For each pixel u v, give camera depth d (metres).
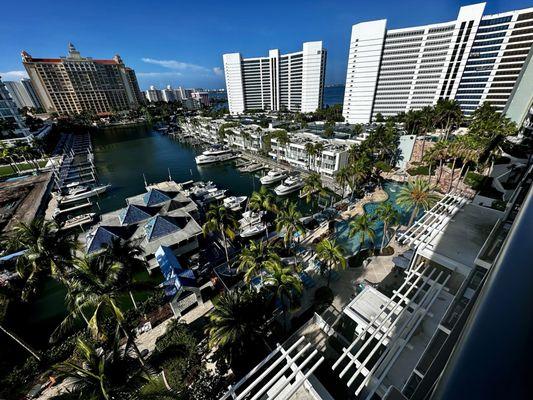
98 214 62.66
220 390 21.78
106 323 28.34
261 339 23.91
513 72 100.69
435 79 117.94
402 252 38.47
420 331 18.66
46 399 22.97
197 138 141.50
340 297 31.75
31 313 34.53
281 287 24.77
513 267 2.38
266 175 82.25
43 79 199.38
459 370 1.79
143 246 39.53
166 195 52.84
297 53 177.50
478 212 25.30
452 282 19.67
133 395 18.23
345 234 45.22
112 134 168.00
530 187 3.66
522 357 1.61
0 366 26.98
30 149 90.19
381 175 70.44
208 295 33.50
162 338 26.80
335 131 104.38
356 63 132.25
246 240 46.66
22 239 25.02
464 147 50.75
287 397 15.09
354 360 16.38
